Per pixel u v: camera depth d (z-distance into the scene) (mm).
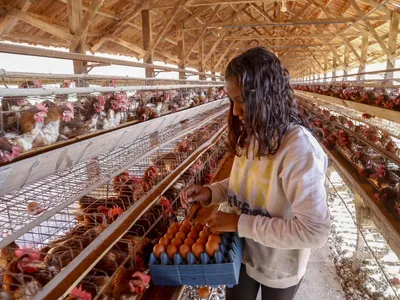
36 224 1124
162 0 7062
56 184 1719
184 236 1348
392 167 3404
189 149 3473
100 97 1935
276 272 1198
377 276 3625
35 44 5887
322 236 915
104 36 6984
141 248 1563
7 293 1031
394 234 2408
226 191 1422
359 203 3660
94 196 2020
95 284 1242
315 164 946
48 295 983
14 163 1103
